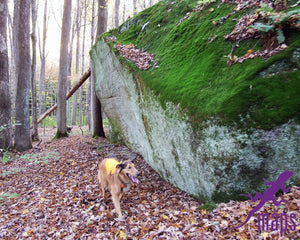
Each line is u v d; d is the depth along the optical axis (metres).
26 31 9.38
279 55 3.05
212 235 2.74
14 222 3.87
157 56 5.76
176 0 7.01
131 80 6.03
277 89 2.90
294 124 2.71
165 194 4.54
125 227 3.42
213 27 4.76
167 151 4.70
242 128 2.97
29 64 9.62
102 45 8.24
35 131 12.62
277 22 3.17
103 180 4.39
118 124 8.89
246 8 4.37
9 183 5.95
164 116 4.43
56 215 4.01
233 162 3.07
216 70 3.87
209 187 3.52
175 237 2.90
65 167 6.86
